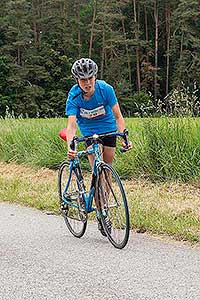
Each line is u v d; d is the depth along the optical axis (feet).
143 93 211.61
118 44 226.38
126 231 22.88
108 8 228.84
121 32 238.89
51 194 36.91
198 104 43.68
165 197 35.04
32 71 211.61
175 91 44.29
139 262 21.56
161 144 41.24
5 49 216.13
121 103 209.87
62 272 20.67
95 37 233.76
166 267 20.85
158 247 23.63
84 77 23.77
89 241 25.14
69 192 26.45
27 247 24.47
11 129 58.03
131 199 33.88
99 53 233.76
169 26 228.43
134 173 42.16
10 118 66.13
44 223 29.55
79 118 25.17
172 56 224.12
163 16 235.81
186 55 210.38
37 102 208.44
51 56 214.07
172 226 26.30
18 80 205.26
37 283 19.56
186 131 40.93
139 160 42.19
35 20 226.38
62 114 208.85
